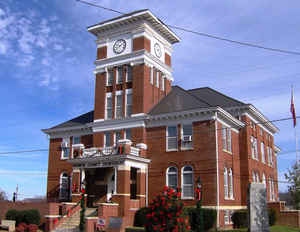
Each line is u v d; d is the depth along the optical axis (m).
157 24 40.44
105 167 34.81
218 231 28.69
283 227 34.94
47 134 45.03
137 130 36.97
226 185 34.53
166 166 34.97
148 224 17.23
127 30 40.25
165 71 42.31
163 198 17.36
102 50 41.72
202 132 33.91
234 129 38.62
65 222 31.45
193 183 33.25
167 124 35.97
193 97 37.53
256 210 25.73
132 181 36.16
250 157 39.34
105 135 39.16
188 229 17.27
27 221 33.72
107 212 30.38
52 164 43.62
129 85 39.03
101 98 40.34
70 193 40.97
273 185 48.78
